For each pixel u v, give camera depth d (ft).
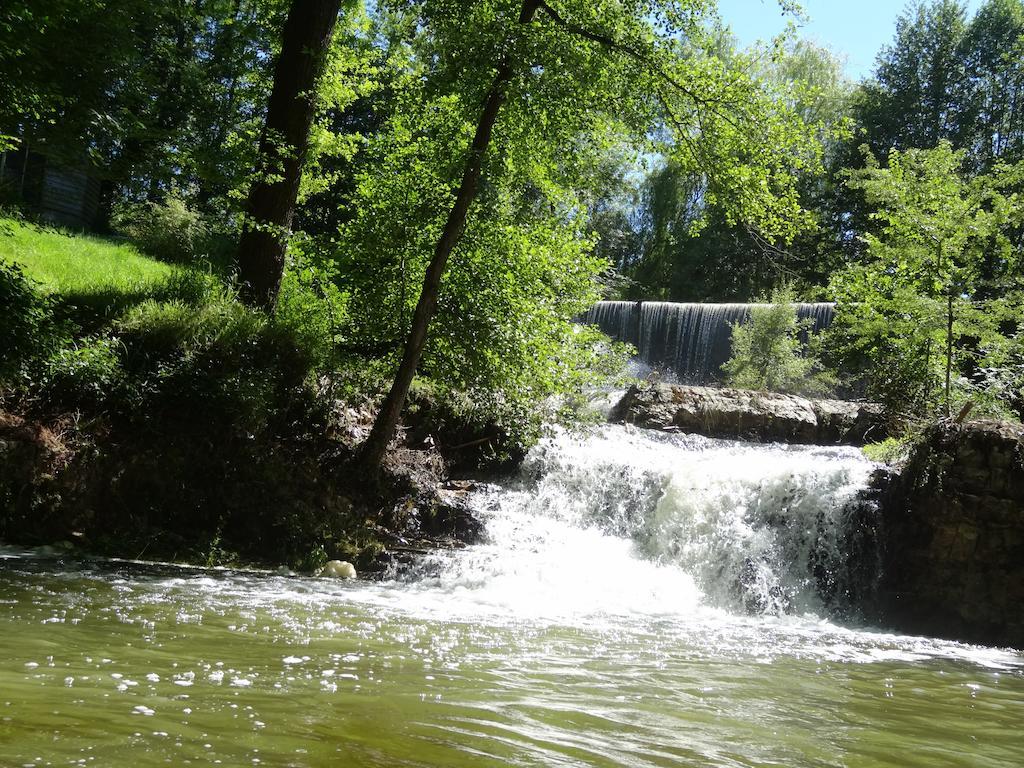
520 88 33.94
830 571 35.27
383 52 52.11
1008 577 32.50
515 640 20.86
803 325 71.00
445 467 40.63
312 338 38.83
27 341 30.96
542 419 42.34
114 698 11.59
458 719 12.34
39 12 28.32
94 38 29.71
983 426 34.76
